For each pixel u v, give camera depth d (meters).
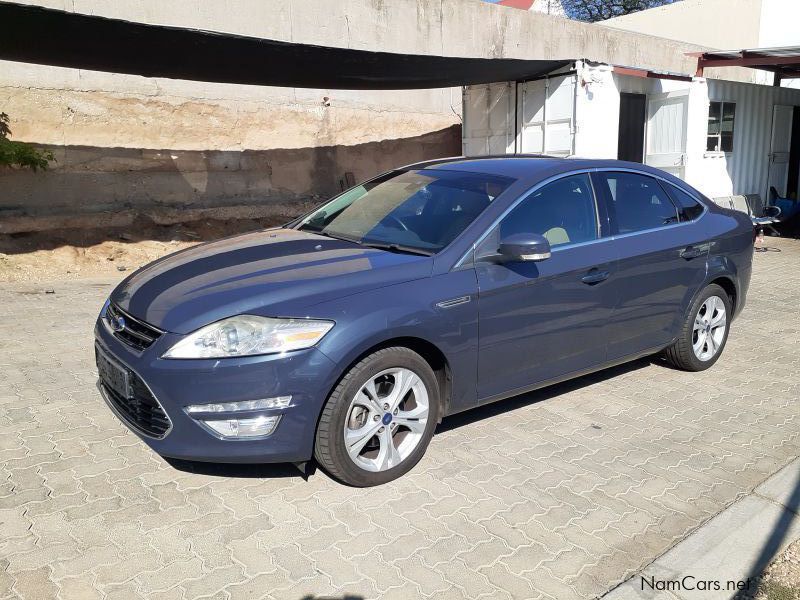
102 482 3.46
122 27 6.34
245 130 11.83
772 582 2.91
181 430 3.13
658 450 4.08
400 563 2.91
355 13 10.94
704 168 11.73
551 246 4.19
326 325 3.23
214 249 4.18
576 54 13.59
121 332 3.52
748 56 11.83
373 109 13.41
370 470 3.45
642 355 4.93
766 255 11.20
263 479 3.55
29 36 6.42
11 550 2.89
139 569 2.80
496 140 11.15
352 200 4.83
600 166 4.70
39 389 4.70
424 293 3.55
